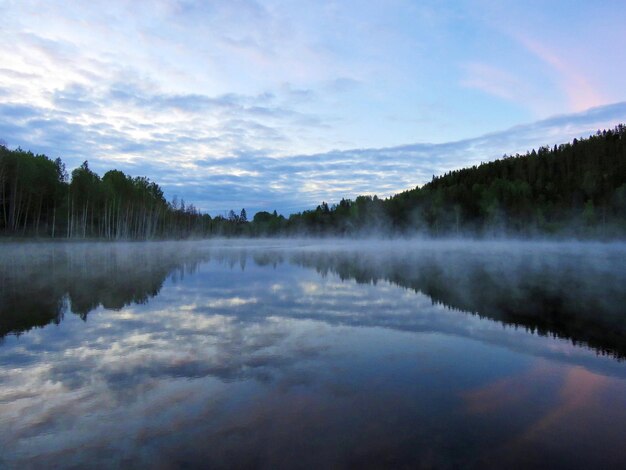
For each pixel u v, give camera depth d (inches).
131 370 286.2
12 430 201.3
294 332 393.7
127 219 3250.5
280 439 191.6
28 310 495.8
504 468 168.9
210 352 328.2
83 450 182.5
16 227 2361.0
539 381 268.1
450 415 218.2
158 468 168.2
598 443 190.1
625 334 386.0
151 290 659.4
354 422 209.2
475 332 393.7
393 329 406.3
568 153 4384.8
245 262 1255.5
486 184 4286.4
